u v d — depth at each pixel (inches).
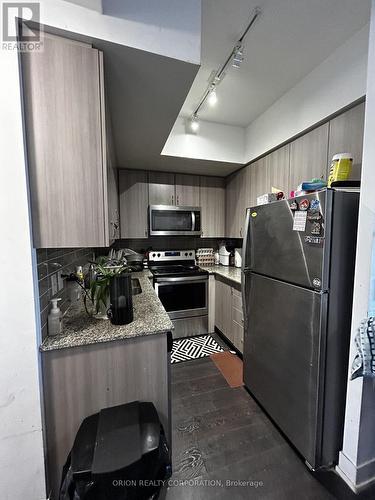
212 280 113.7
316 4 46.9
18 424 35.1
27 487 36.2
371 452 44.8
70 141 35.8
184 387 74.4
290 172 78.3
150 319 46.8
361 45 52.6
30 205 34.8
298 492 43.6
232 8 47.9
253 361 67.4
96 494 29.2
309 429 47.0
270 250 58.0
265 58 62.3
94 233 37.8
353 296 43.0
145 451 31.2
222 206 127.8
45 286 40.3
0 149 32.2
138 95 50.9
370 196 39.6
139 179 113.0
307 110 68.7
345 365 46.8
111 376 40.6
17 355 34.4
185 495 43.1
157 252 122.1
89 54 35.6
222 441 54.5
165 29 38.0
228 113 90.9
